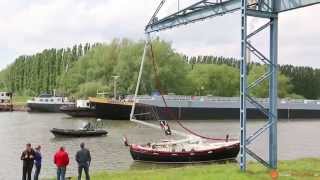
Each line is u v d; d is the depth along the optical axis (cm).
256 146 5453
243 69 2717
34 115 10894
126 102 9656
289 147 5631
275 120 2839
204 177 2584
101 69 12900
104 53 13038
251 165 3181
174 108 10762
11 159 4391
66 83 14188
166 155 4172
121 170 3781
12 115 10900
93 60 13200
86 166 2661
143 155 4253
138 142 5819
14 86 17488
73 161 4238
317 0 2561
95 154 4759
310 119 12556
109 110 9569
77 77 13650
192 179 2536
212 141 5344
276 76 2816
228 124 9488
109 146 5384
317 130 8394
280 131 8131
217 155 4272
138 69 12269
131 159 4450
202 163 4209
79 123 8612
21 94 17050
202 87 15038
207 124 9481
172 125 9038
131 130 7369
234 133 7475
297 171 2855
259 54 2777
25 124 8294
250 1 2873
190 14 3525
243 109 2744
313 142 6219
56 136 6247
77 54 16388
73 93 13600
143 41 12600
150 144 4525
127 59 12400
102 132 6481
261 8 2820
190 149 4331
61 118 9850
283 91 17788
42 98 12094
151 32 4116
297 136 7119
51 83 16462
